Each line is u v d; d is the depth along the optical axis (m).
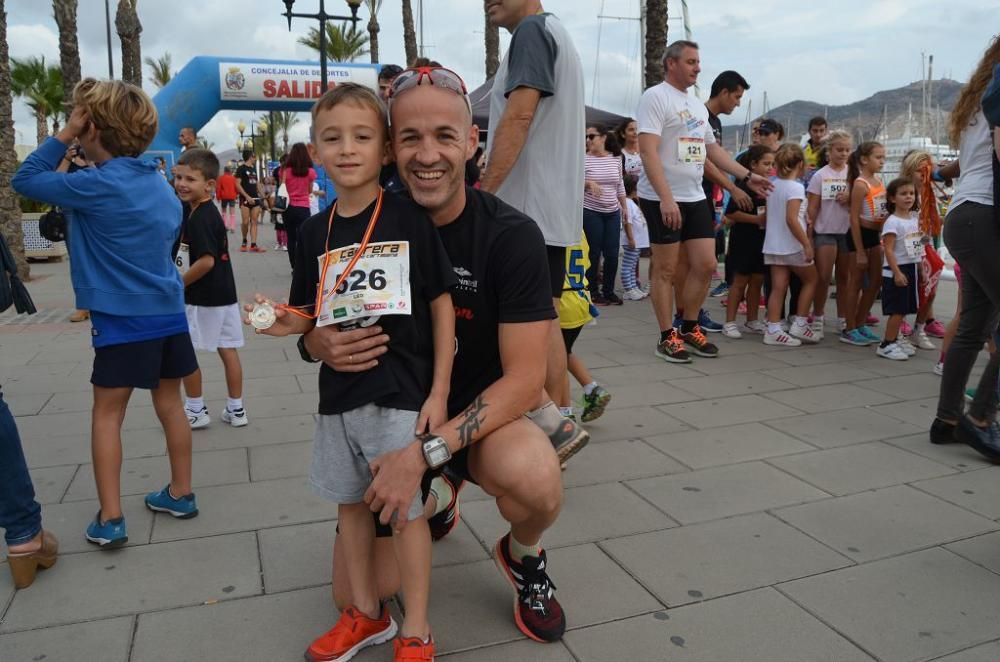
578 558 2.73
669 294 5.69
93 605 2.44
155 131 2.83
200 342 4.01
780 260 6.18
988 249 3.35
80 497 3.26
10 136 10.23
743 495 3.29
